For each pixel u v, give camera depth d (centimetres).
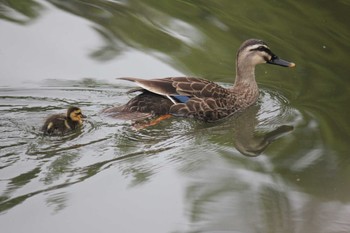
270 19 1945
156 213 1114
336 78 1667
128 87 1570
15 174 1173
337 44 1816
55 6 1962
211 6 2020
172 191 1178
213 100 1487
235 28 1881
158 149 1311
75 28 1830
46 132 1297
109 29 1838
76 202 1118
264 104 1577
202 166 1266
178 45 1775
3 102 1449
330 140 1384
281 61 1606
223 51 1755
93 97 1515
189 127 1424
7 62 1650
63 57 1688
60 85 1555
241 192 1188
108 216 1095
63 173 1188
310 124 1455
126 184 1181
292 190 1198
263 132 1430
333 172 1258
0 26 1814
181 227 1081
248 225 1092
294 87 1645
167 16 1941
